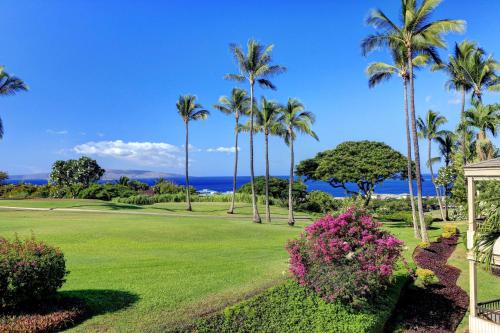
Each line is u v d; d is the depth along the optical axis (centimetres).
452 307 1338
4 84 3253
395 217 3731
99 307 886
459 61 3212
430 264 1867
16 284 753
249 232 2408
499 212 1052
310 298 1009
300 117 3284
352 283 1004
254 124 3553
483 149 3103
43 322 737
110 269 1263
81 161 7250
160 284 1105
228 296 1002
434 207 5706
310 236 1112
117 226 2208
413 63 2383
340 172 3934
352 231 1079
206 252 1691
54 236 1817
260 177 6181
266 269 1327
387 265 1047
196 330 764
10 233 1864
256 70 3278
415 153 2381
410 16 2186
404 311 1225
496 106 3098
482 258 1069
